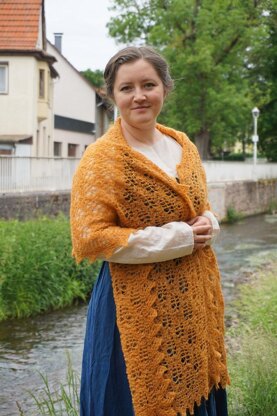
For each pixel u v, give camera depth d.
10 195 15.71
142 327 2.55
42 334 8.48
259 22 33.66
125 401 2.63
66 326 8.88
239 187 28.27
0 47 26.27
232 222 26.31
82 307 9.89
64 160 18.98
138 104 2.61
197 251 2.71
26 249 9.76
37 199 16.34
